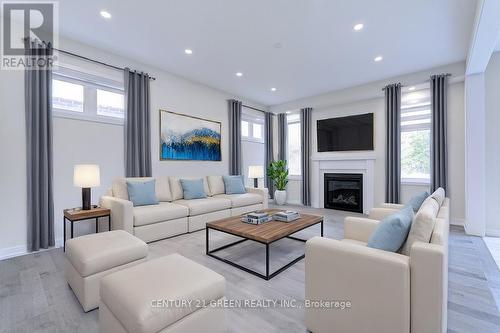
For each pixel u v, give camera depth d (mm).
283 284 2098
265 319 1631
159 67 4102
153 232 3168
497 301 1842
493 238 3355
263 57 3713
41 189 2898
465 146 3621
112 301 1224
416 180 4465
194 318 1249
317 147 5801
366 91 4902
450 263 2537
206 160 4980
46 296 1888
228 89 5242
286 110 6301
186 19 2752
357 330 1309
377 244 1452
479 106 3504
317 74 4395
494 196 3516
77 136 3271
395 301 1199
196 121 4789
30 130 2799
